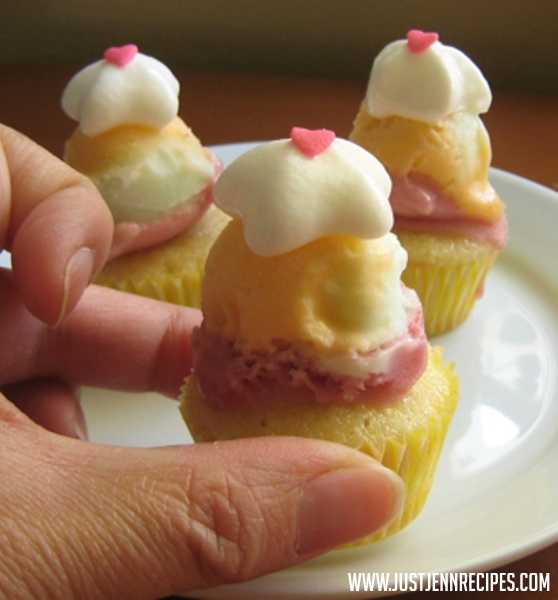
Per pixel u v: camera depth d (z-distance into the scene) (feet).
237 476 0.41
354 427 0.47
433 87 0.64
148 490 0.40
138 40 1.13
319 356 0.46
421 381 0.51
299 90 1.06
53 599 0.39
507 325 0.69
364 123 0.68
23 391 0.59
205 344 0.48
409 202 0.66
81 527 0.39
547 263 0.72
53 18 1.12
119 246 0.65
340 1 1.04
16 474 0.40
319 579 0.45
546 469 0.55
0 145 0.52
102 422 0.62
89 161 0.66
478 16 1.00
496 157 0.88
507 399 0.62
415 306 0.49
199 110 1.02
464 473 0.56
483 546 0.47
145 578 0.40
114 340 0.59
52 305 0.46
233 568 0.41
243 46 1.11
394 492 0.43
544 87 1.04
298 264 0.45
